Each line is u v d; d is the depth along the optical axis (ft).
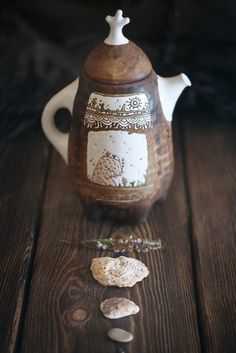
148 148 2.03
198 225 2.25
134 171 2.05
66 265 2.06
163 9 3.05
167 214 2.30
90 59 1.98
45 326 1.82
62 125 2.85
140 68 1.97
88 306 1.89
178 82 2.07
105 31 3.13
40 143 2.76
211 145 2.75
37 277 2.00
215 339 1.78
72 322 1.83
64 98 2.08
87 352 1.74
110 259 2.01
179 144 2.76
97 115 1.97
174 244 2.15
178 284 1.98
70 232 2.20
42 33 3.17
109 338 1.77
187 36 3.05
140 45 3.08
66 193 2.42
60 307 1.89
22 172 2.56
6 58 2.96
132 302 1.89
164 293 1.94
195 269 2.06
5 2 3.16
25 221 2.27
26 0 3.14
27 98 2.86
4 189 2.45
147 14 3.07
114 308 1.85
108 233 2.20
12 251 2.12
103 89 1.95
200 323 1.88
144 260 2.08
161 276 2.01
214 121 2.93
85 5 3.15
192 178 2.52
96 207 2.18
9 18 3.09
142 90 1.97
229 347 1.75
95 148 2.02
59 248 2.13
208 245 2.15
